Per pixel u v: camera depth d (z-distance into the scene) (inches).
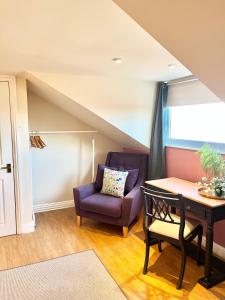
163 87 129.6
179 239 81.8
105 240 113.6
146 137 133.9
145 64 92.5
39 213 146.3
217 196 85.6
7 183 115.1
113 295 77.8
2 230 116.4
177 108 127.8
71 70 101.9
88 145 159.3
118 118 124.2
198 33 47.9
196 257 99.8
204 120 112.7
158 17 46.4
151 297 77.2
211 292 79.7
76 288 80.9
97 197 127.3
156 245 109.0
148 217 92.5
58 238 115.0
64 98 118.9
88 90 115.5
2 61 86.8
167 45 55.0
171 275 88.1
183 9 42.7
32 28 57.1
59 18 51.9
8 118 112.3
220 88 65.8
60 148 150.9
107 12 49.2
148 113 132.6
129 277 86.7
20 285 82.4
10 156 114.3
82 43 67.9
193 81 114.3
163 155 130.3
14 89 111.2
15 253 101.9
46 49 73.4
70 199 157.6
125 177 132.3
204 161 94.2
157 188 104.9
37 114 142.4
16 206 117.9
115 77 118.4
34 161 144.6
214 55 53.1
